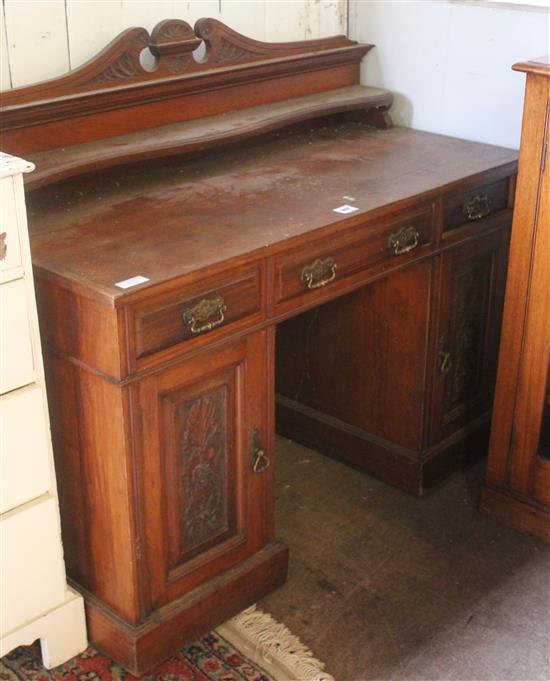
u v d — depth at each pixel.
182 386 1.83
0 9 2.05
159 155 2.21
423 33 2.65
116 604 1.96
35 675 1.98
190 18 2.41
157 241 1.86
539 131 2.09
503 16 2.47
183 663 2.01
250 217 1.99
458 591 2.25
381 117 2.74
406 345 2.48
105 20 2.25
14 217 1.62
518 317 2.28
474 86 2.60
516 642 2.09
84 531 1.95
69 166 2.04
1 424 1.72
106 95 2.21
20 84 2.14
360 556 2.37
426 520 2.51
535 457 2.38
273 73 2.57
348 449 2.72
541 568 2.33
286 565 2.24
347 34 2.81
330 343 2.66
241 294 1.84
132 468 1.79
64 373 1.81
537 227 2.17
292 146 2.56
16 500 1.80
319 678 1.98
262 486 2.12
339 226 1.97
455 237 2.36
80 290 1.65
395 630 2.12
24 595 1.88
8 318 1.67
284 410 2.86
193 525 2.00
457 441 2.66
